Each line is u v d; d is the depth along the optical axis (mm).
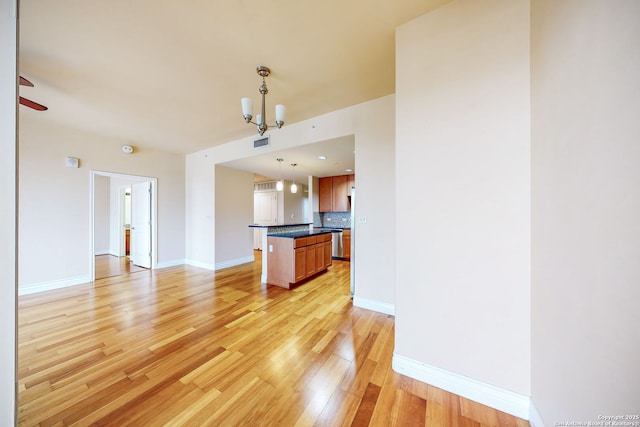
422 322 1588
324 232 4516
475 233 1419
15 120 842
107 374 1641
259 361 1801
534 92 1230
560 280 993
